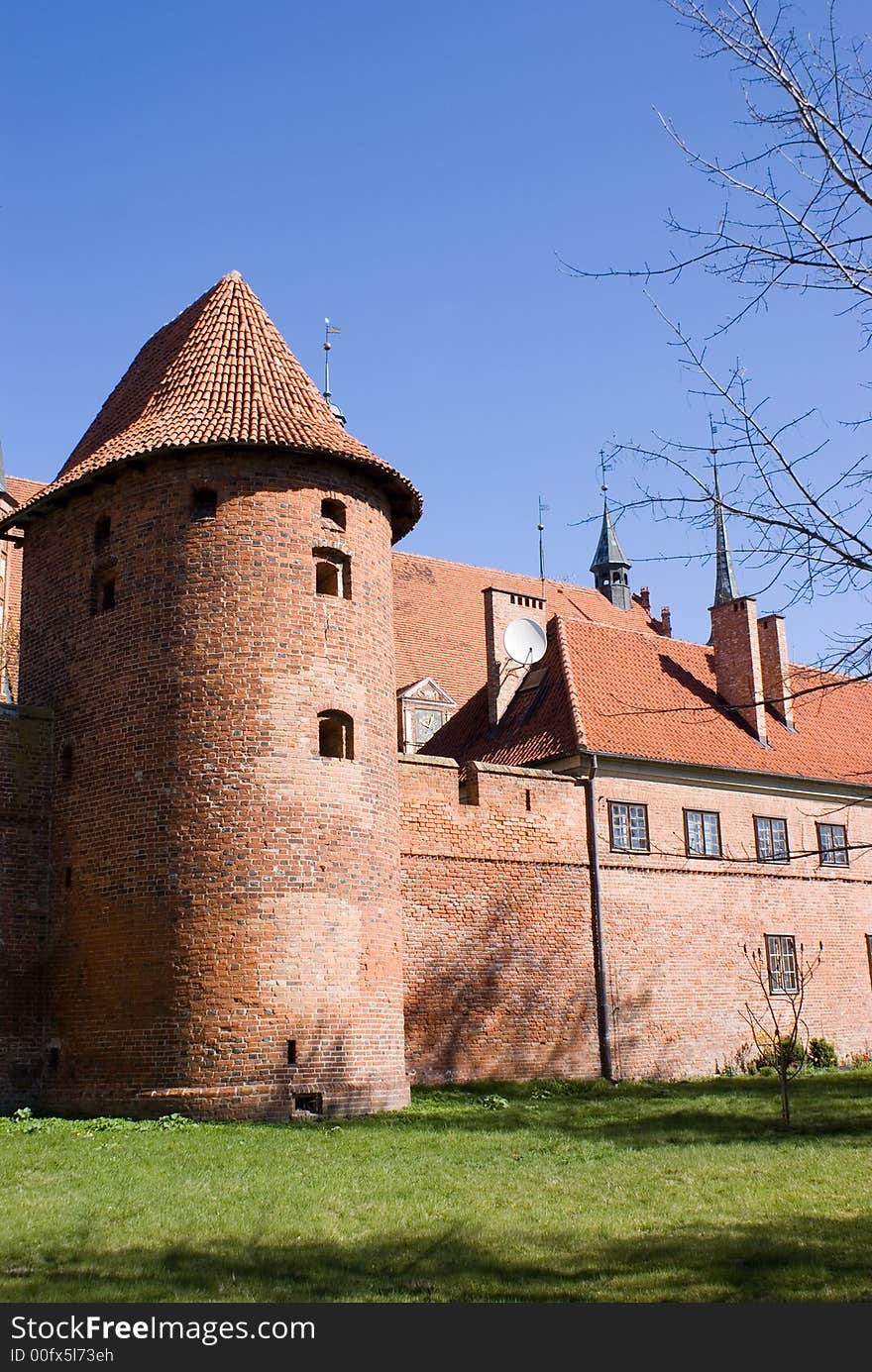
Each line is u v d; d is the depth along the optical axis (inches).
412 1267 463.5
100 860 962.7
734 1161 689.0
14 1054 968.9
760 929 1417.3
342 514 1016.9
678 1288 435.8
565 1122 866.1
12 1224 531.8
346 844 948.6
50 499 1056.8
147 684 960.3
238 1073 874.8
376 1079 931.3
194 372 1070.4
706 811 1398.9
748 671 1523.1
